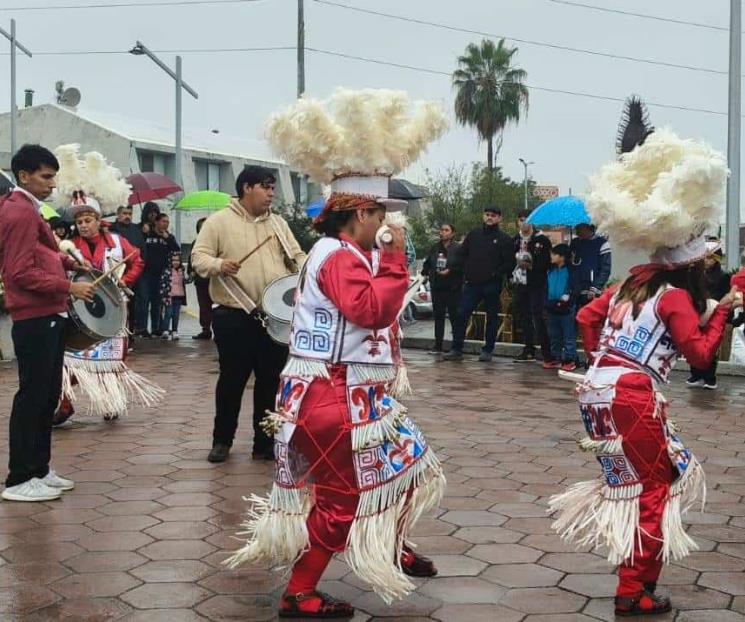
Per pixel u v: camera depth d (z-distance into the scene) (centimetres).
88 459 622
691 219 365
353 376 351
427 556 437
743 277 395
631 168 390
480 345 1328
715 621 366
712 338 363
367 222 361
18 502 520
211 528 474
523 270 1195
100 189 815
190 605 377
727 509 523
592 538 416
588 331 397
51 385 532
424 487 361
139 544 449
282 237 631
